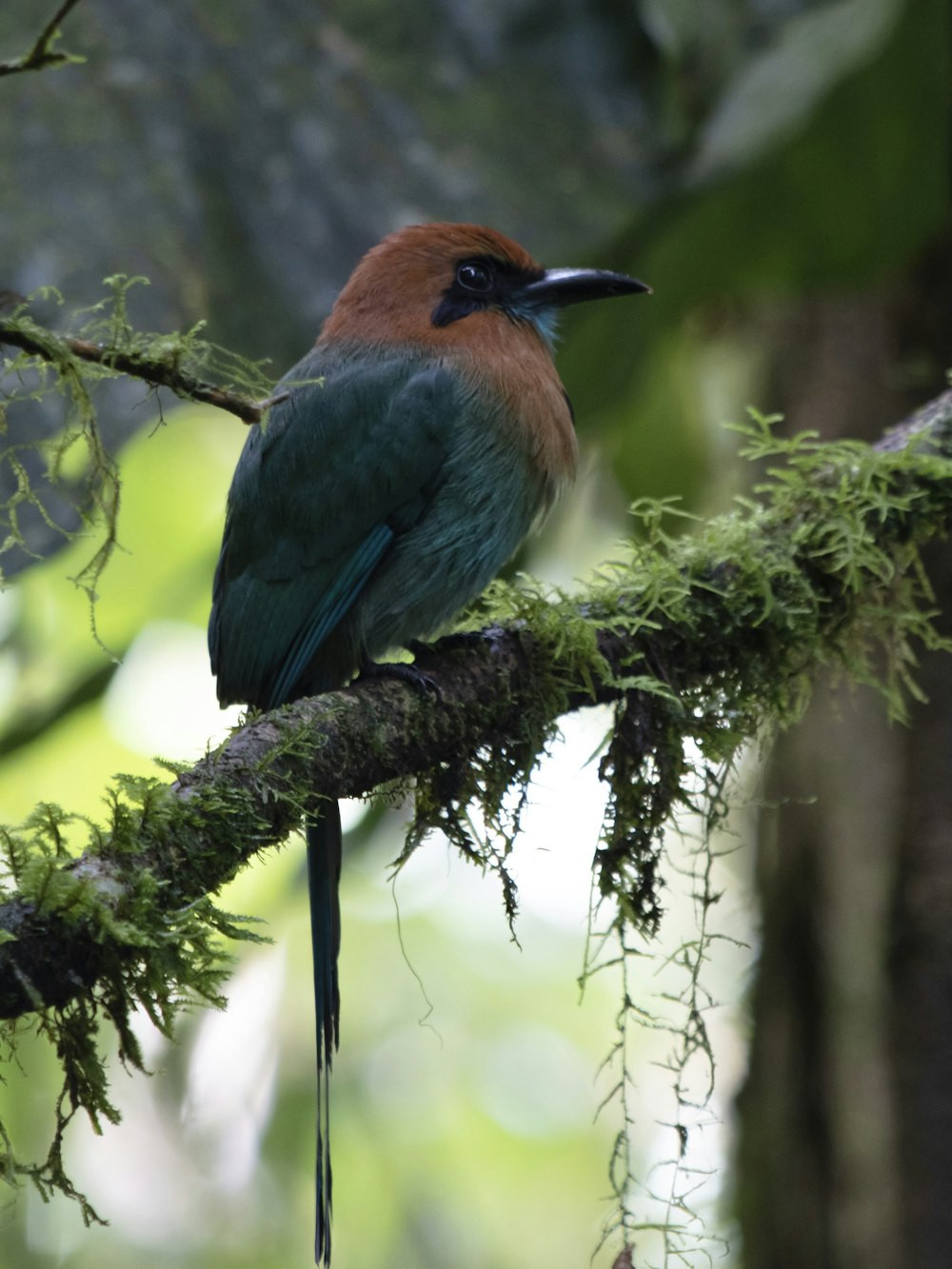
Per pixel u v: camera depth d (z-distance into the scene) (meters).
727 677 6.68
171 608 10.87
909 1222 7.23
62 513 6.95
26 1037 10.05
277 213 8.52
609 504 11.76
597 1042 14.89
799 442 6.86
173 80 8.57
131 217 8.19
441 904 15.24
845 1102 7.41
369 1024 14.59
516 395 7.75
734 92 8.75
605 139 8.99
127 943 4.52
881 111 9.05
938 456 6.76
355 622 7.59
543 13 9.14
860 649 6.94
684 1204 6.05
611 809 6.54
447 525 7.59
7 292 5.30
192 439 12.78
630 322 9.71
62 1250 12.35
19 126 8.16
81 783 11.70
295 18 8.88
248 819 5.16
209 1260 12.41
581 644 6.32
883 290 9.23
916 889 7.51
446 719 6.05
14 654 11.09
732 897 12.11
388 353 7.78
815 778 7.79
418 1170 13.75
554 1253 13.88
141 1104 12.14
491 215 8.73
